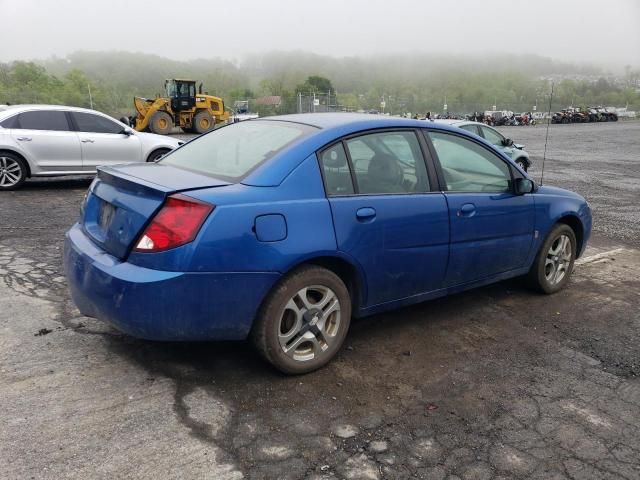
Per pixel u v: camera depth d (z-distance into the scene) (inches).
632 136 1291.8
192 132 1221.7
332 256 131.8
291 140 137.4
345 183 137.6
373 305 147.0
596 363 149.5
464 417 120.6
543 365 146.8
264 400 123.1
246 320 122.9
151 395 122.6
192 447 105.9
